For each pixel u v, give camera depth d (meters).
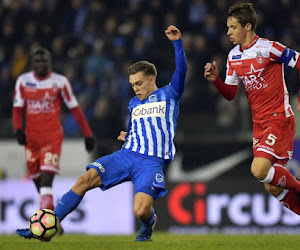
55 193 43.84
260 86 26.41
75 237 33.84
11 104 53.38
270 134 25.98
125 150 25.48
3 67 58.84
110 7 62.00
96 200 43.62
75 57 56.66
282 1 58.88
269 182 25.81
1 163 46.25
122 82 53.59
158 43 57.38
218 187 43.41
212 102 50.59
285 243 24.94
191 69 53.28
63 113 50.88
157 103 25.56
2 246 23.38
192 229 43.19
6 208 43.75
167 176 44.38
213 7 59.16
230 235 36.66
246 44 26.53
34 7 62.50
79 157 45.69
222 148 44.75
